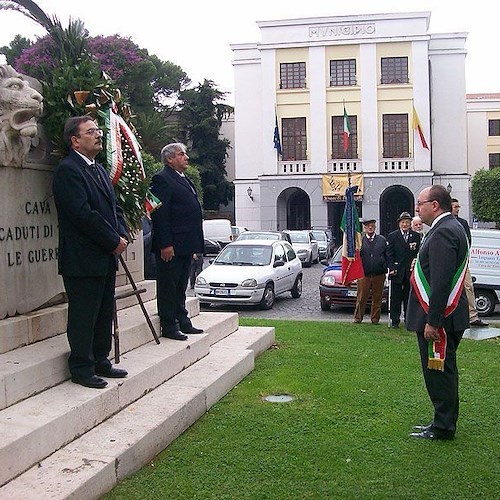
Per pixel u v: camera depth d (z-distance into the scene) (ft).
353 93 124.67
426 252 16.67
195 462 15.11
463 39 128.57
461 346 29.30
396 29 122.83
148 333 21.29
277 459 15.43
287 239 89.51
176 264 21.84
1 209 16.33
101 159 18.92
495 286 41.27
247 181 133.08
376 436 17.10
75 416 14.35
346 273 36.11
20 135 16.39
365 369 24.38
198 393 18.15
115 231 16.15
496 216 120.78
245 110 132.98
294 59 126.00
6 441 12.34
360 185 122.93
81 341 15.83
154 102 131.23
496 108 159.63
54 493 11.80
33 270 17.72
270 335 28.50
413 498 13.43
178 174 22.44
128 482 13.80
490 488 13.94
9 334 16.21
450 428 16.83
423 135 122.31
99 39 112.27
